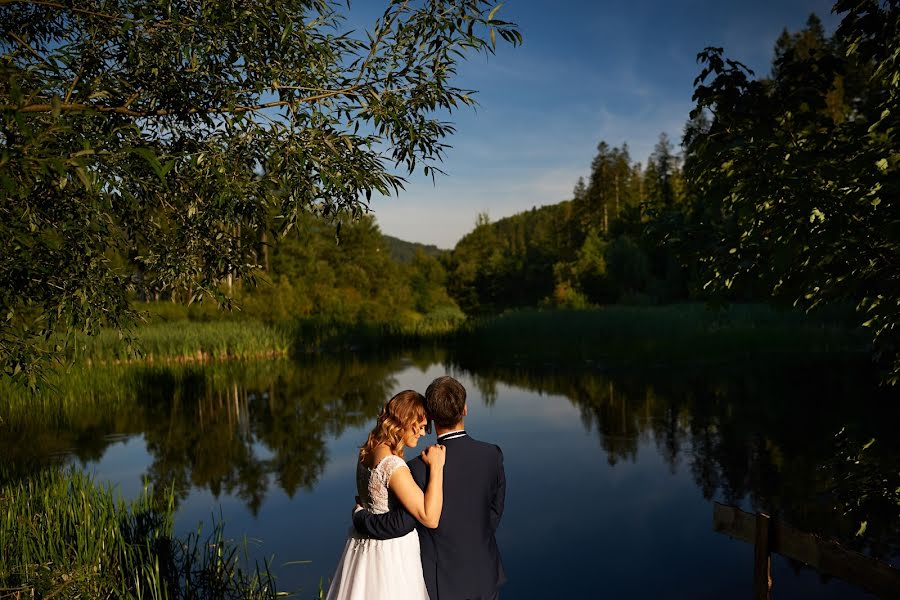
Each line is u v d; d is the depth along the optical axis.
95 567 5.36
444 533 2.94
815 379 15.17
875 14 3.74
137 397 17.05
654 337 23.11
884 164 3.37
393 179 4.82
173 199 5.24
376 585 3.06
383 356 26.31
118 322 4.97
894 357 3.98
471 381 18.14
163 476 9.69
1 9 5.07
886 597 2.57
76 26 5.07
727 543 6.51
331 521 7.57
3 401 14.94
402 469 2.99
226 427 13.27
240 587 5.61
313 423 13.43
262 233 5.33
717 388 15.03
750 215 4.07
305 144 4.51
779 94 4.29
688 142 4.58
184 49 4.41
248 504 8.27
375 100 4.73
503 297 67.50
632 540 6.64
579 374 18.48
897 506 3.77
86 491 7.40
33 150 3.20
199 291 5.38
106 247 4.90
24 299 4.70
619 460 9.64
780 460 9.11
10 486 8.03
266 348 27.30
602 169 72.88
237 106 4.64
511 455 10.12
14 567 5.20
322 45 4.91
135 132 4.70
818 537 2.95
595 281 42.94
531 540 6.69
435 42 4.65
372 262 65.56
